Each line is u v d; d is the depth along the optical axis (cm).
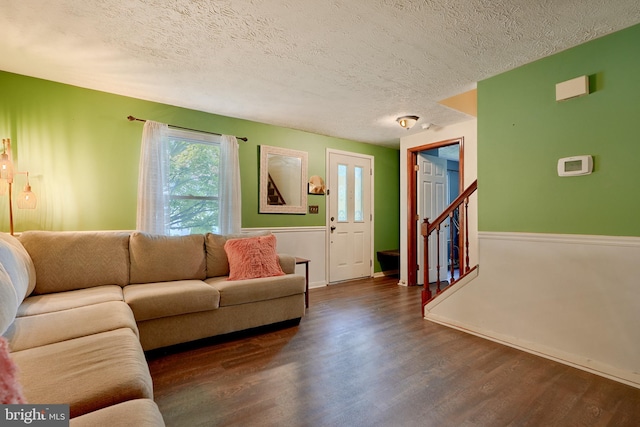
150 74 259
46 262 226
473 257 376
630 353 186
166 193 317
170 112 331
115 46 215
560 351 214
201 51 223
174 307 223
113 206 299
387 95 304
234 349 233
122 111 304
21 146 261
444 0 167
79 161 284
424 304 308
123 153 304
